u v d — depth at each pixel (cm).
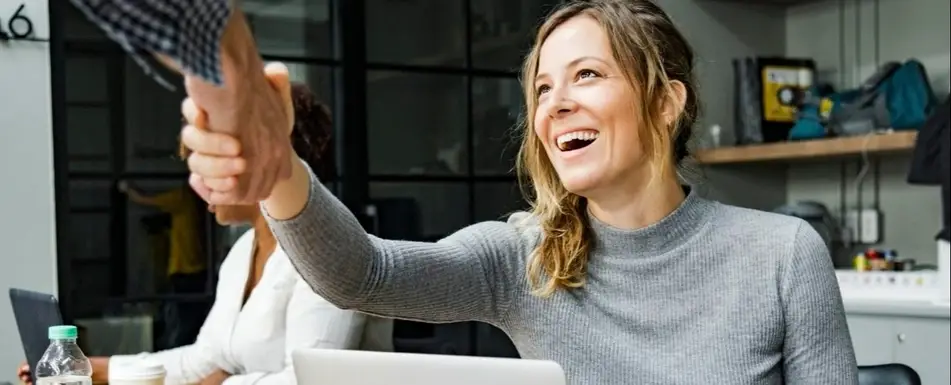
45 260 292
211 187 69
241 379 183
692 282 122
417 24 364
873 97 355
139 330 312
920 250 378
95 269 304
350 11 349
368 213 353
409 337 348
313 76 345
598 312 125
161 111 315
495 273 127
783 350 121
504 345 369
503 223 136
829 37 421
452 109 373
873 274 337
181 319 319
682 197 128
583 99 119
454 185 373
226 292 203
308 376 99
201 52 48
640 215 124
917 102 341
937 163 317
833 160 404
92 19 44
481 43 378
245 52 64
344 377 96
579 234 126
